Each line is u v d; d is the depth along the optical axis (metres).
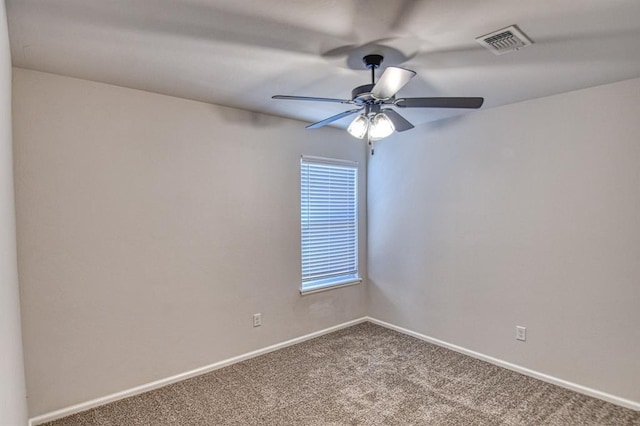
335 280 4.11
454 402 2.58
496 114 3.15
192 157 2.94
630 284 2.46
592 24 1.70
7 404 1.22
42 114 2.29
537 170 2.90
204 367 3.03
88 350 2.48
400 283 4.02
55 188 2.34
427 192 3.73
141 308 2.70
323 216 3.96
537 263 2.91
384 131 2.12
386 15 1.62
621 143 2.49
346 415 2.42
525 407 2.51
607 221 2.55
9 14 1.59
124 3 1.53
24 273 2.24
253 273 3.34
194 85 2.57
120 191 2.59
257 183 3.35
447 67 2.23
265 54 2.05
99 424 2.31
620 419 2.36
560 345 2.79
